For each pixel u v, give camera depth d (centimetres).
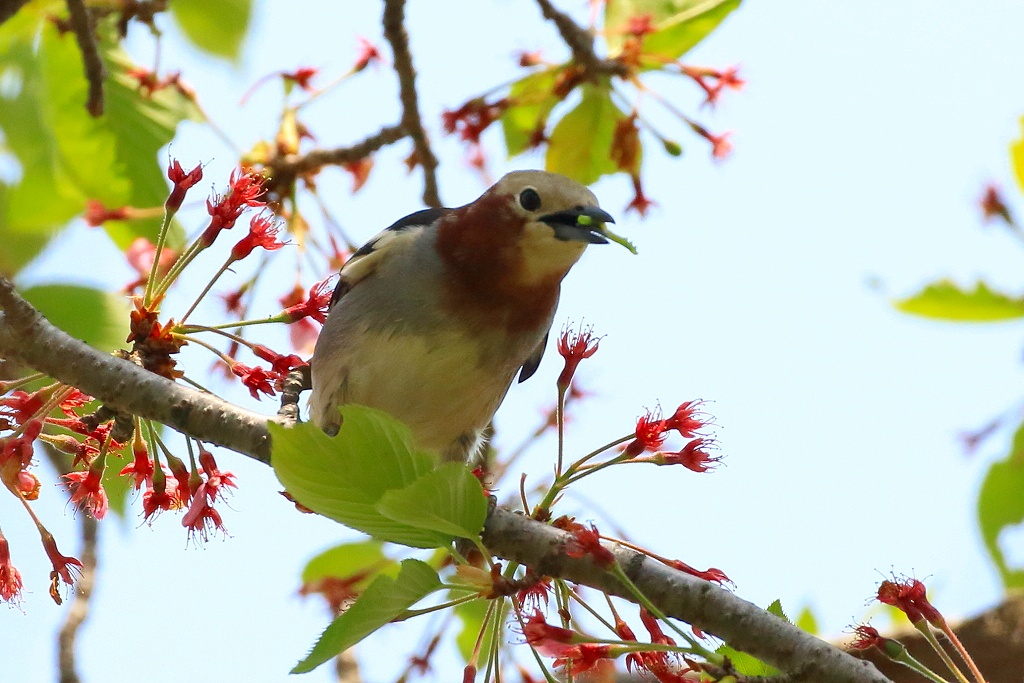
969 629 1233
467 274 1085
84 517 1257
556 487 849
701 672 815
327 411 1130
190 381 945
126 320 1088
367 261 1109
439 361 1096
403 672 996
